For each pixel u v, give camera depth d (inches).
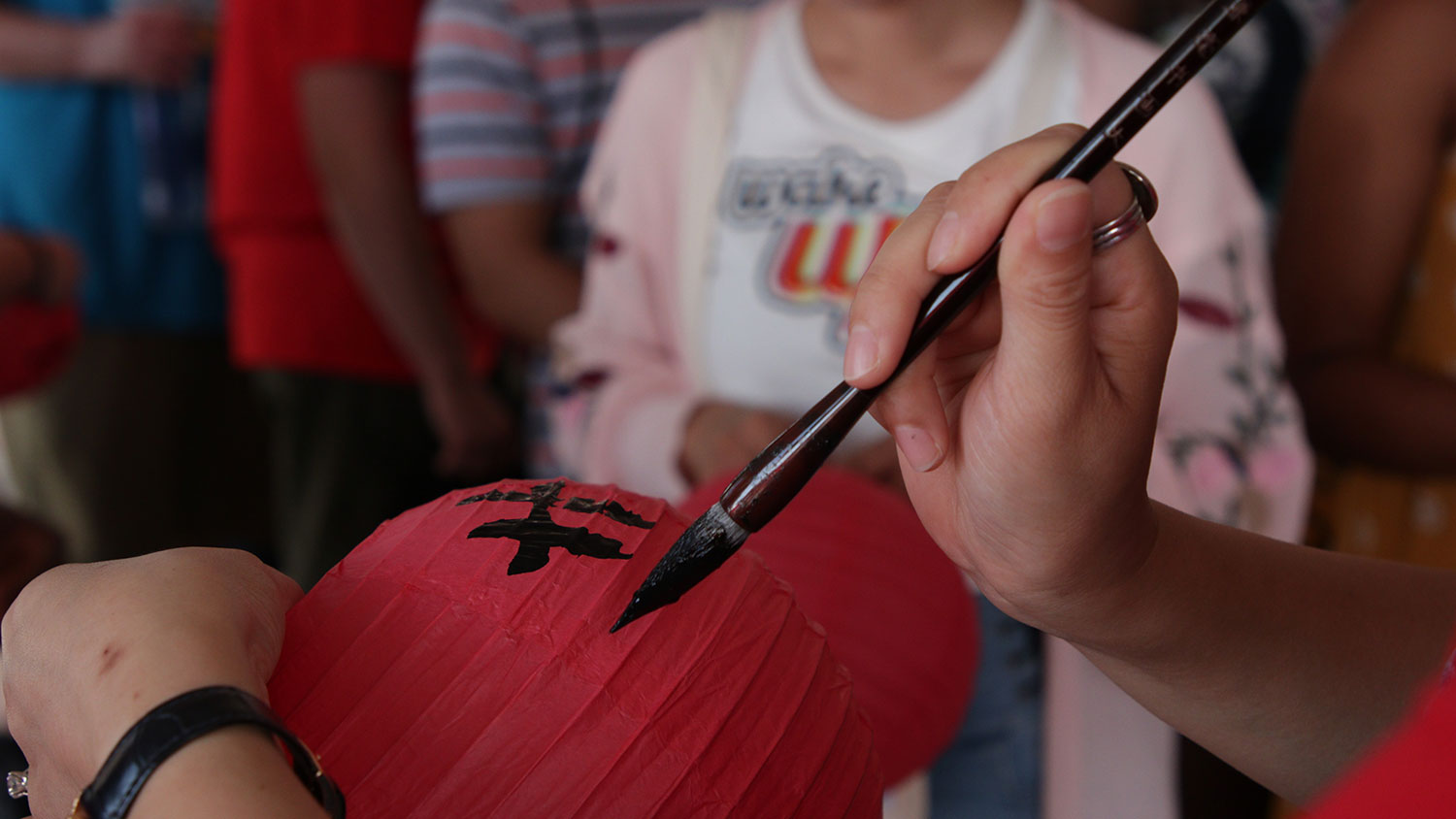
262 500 87.0
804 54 48.0
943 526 21.3
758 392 48.1
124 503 81.0
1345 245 53.6
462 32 62.0
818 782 17.8
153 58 75.6
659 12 63.0
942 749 36.1
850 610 31.9
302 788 13.8
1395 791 10.4
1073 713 44.9
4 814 22.6
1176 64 17.0
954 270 17.6
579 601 17.7
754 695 17.6
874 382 17.7
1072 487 18.7
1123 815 45.4
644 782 16.4
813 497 33.8
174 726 13.8
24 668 16.0
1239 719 22.6
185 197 79.0
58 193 76.0
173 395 81.1
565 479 20.7
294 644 17.4
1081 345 17.3
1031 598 21.0
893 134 45.8
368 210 67.5
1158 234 44.1
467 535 18.8
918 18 45.4
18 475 81.4
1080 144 17.2
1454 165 52.3
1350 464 55.2
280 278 70.5
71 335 66.2
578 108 63.2
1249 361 45.0
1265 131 62.1
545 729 16.5
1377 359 53.8
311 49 66.5
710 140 49.0
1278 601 22.3
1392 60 52.4
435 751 16.4
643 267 51.3
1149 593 21.0
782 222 47.2
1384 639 22.5
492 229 62.8
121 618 15.5
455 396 71.6
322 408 72.7
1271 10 61.3
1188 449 43.5
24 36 73.9
